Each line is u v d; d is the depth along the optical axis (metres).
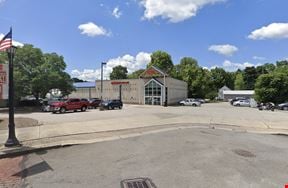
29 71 38.09
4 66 9.55
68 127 14.59
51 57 41.19
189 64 86.31
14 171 6.73
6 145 9.21
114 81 59.81
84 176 6.29
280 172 6.58
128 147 9.53
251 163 7.38
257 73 113.06
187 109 35.62
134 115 23.22
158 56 79.94
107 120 18.52
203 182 5.81
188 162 7.41
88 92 65.56
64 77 42.34
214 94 92.12
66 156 8.33
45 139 10.92
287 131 14.16
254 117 22.62
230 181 5.88
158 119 19.66
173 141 10.63
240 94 94.06
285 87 48.47
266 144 10.34
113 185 5.67
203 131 13.65
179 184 5.69
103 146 9.78
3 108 39.41
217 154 8.35
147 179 6.03
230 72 123.75
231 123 17.72
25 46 39.66
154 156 8.14
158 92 52.03
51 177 6.23
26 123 16.11
